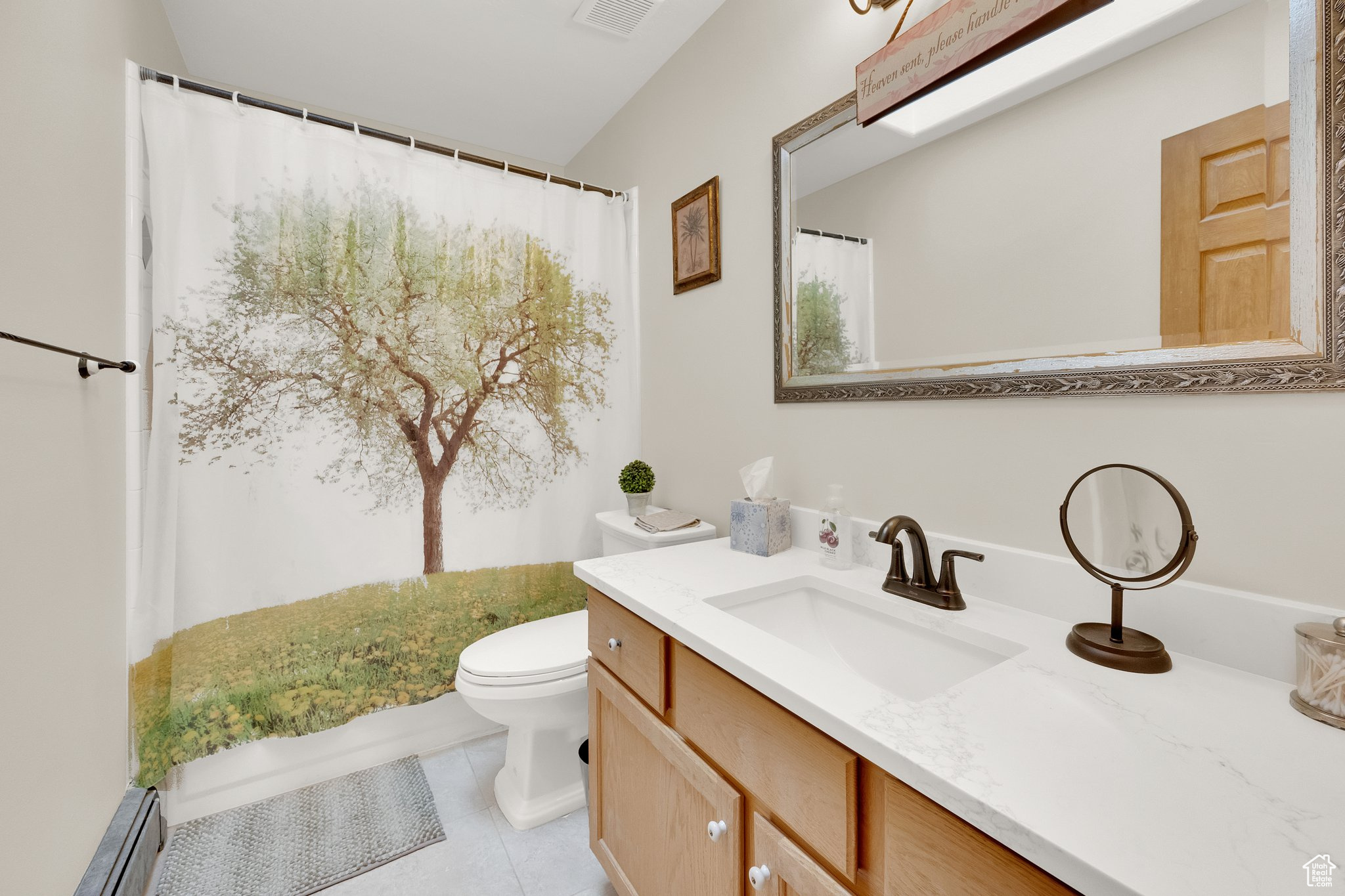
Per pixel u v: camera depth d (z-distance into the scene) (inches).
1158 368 33.5
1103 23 35.7
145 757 58.4
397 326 73.9
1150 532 31.8
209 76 82.8
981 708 26.9
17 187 38.4
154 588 59.7
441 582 77.4
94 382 49.8
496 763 77.0
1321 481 28.6
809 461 59.1
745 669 32.1
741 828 33.0
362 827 64.1
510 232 81.4
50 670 41.4
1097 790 20.8
